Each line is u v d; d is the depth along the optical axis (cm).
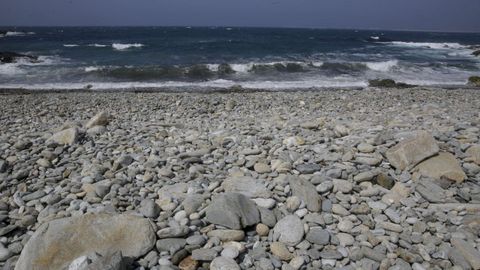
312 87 1736
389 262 315
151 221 354
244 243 340
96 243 320
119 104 1194
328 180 448
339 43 4616
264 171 493
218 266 302
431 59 3002
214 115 1003
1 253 329
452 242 339
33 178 504
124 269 287
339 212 391
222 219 360
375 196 425
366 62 2419
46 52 2916
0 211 414
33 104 1194
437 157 482
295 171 485
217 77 2012
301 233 347
